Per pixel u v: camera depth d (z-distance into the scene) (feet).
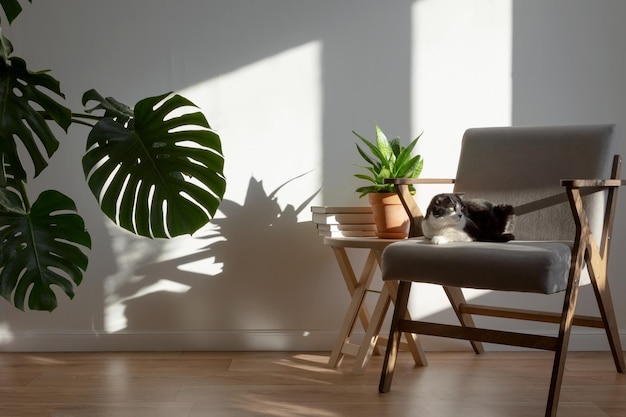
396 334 7.94
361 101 10.02
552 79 9.97
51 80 7.20
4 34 9.87
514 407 7.25
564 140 8.51
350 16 9.97
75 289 10.07
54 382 8.30
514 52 9.97
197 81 9.99
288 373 8.71
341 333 9.11
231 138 10.03
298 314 10.12
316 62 9.99
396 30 9.98
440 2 9.97
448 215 7.70
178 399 7.57
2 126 7.00
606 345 10.01
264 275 10.11
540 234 8.38
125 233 10.07
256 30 9.98
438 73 9.99
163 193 7.68
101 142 7.46
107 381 8.34
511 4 9.95
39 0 9.89
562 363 7.00
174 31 9.96
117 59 9.96
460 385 8.12
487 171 8.83
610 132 8.32
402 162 8.82
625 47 9.94
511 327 10.08
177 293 10.10
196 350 10.07
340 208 9.11
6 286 7.28
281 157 10.05
